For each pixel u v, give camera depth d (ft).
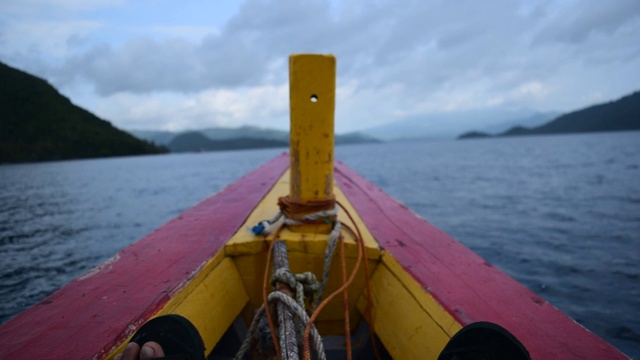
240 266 7.52
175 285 5.96
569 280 17.58
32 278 20.63
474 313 5.40
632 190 47.67
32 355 4.31
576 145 217.15
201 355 3.82
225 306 6.64
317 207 7.45
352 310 7.67
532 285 17.12
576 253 21.77
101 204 50.24
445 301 5.74
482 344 3.77
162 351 3.81
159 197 57.52
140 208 46.21
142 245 7.85
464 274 6.75
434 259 7.44
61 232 32.40
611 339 12.43
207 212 10.55
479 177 72.23
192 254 7.25
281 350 4.67
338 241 7.23
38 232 32.48
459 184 61.57
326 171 7.37
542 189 51.80
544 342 4.76
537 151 180.24
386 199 13.24
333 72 6.96
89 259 24.14
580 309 14.60
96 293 5.75
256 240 7.39
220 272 7.02
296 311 5.39
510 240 25.23
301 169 7.32
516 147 239.71
